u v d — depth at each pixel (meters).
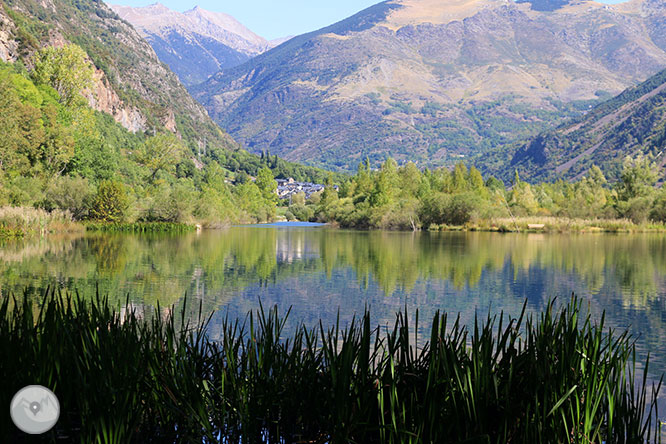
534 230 57.84
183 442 4.16
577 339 4.61
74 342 4.25
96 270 19.38
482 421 3.92
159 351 4.57
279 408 4.44
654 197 64.69
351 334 4.10
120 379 3.89
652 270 22.12
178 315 11.81
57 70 70.38
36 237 34.62
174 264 22.31
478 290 16.69
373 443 4.23
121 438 3.69
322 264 23.64
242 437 4.22
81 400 3.68
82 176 54.59
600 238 45.41
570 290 16.91
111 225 45.53
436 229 62.59
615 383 4.36
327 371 4.37
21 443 3.78
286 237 45.34
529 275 20.36
